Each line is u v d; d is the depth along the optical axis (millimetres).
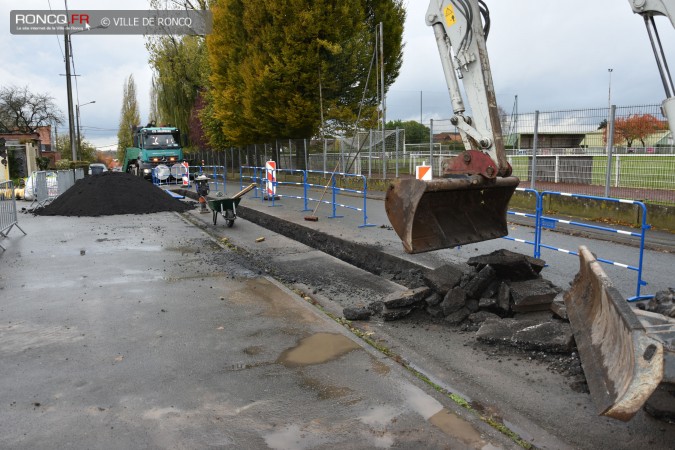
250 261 9195
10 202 11719
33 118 58781
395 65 29047
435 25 6363
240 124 31219
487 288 5984
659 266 8117
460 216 6391
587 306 4348
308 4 24156
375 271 9344
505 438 3459
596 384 3381
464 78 6137
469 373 4555
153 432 3559
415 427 3602
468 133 6199
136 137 33719
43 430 3592
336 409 3850
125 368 4613
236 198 13188
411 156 24344
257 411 3834
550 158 16141
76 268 8648
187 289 7273
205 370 4551
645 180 13227
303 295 7148
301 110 26000
